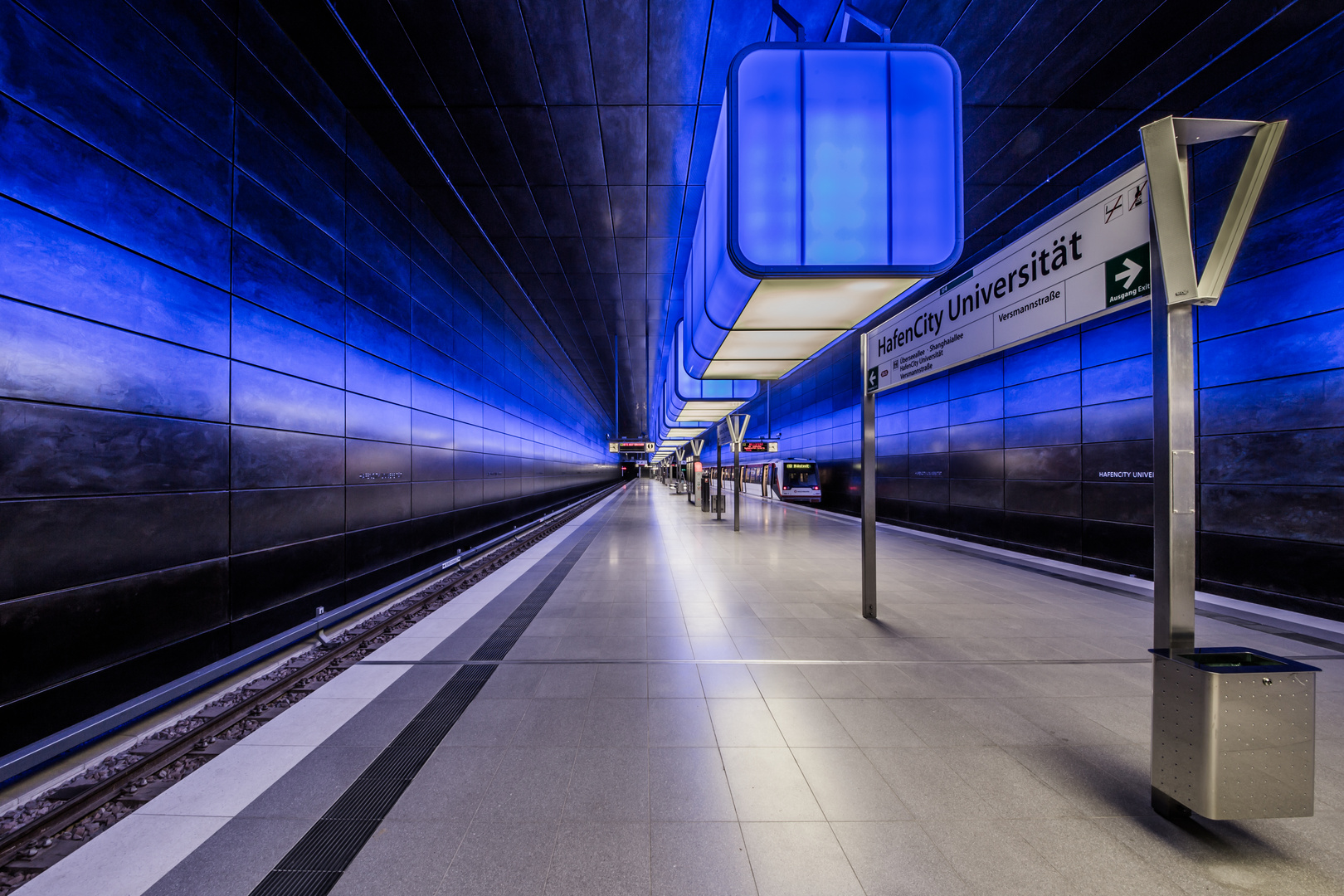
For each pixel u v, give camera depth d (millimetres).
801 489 22500
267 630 5227
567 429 26562
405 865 2186
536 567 8898
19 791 2775
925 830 2398
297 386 5723
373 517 7352
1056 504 9367
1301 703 2199
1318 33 5578
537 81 6477
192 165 4379
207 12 4562
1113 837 2344
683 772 2869
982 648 4852
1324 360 5594
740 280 5941
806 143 5328
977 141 7398
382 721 3453
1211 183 6645
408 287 8539
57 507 3326
